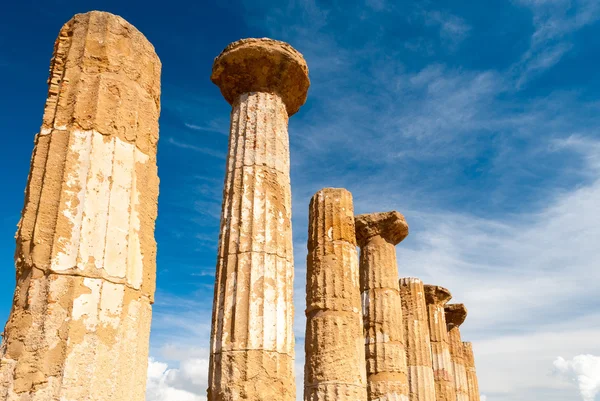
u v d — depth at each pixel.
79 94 6.98
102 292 6.28
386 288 19.28
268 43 12.03
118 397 6.15
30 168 6.84
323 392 13.88
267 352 10.05
